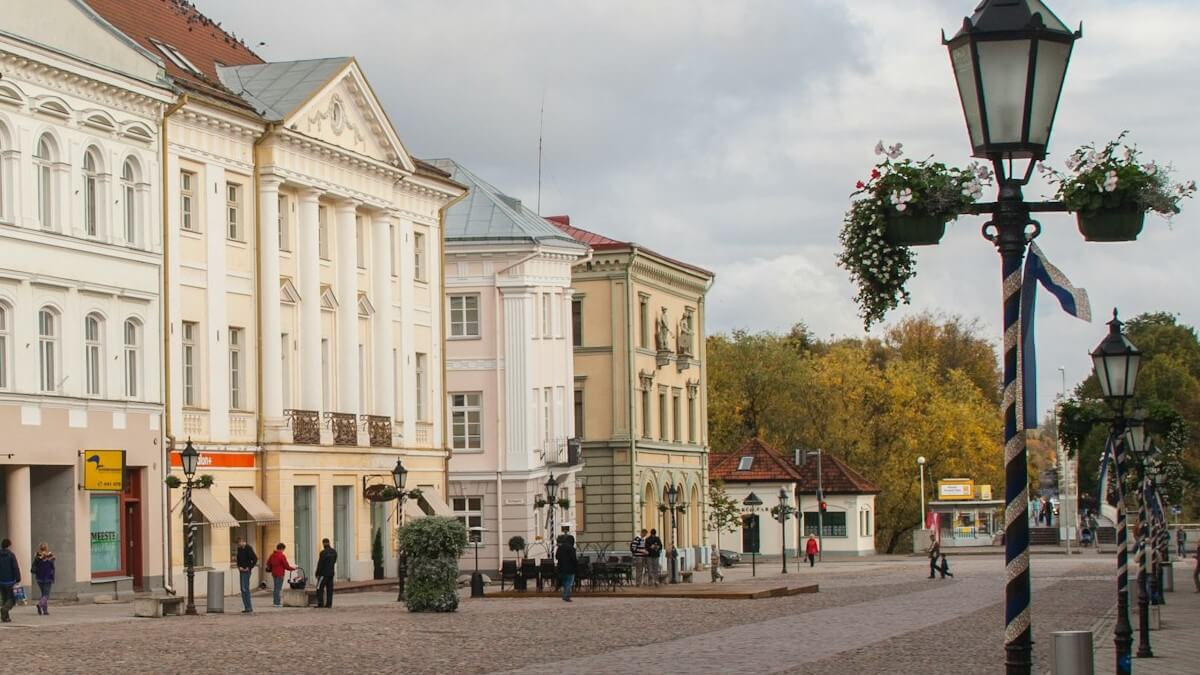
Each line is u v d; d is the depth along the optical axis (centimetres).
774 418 11888
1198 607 4650
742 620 4141
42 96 4722
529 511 7725
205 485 4662
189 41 6119
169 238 5281
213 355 5500
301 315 6022
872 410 12125
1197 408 12912
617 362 8956
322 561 4834
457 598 4559
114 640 3353
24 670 2680
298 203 6028
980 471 12375
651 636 3528
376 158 6525
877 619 4191
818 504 10862
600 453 8956
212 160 5525
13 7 4619
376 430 6425
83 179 4919
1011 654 1253
